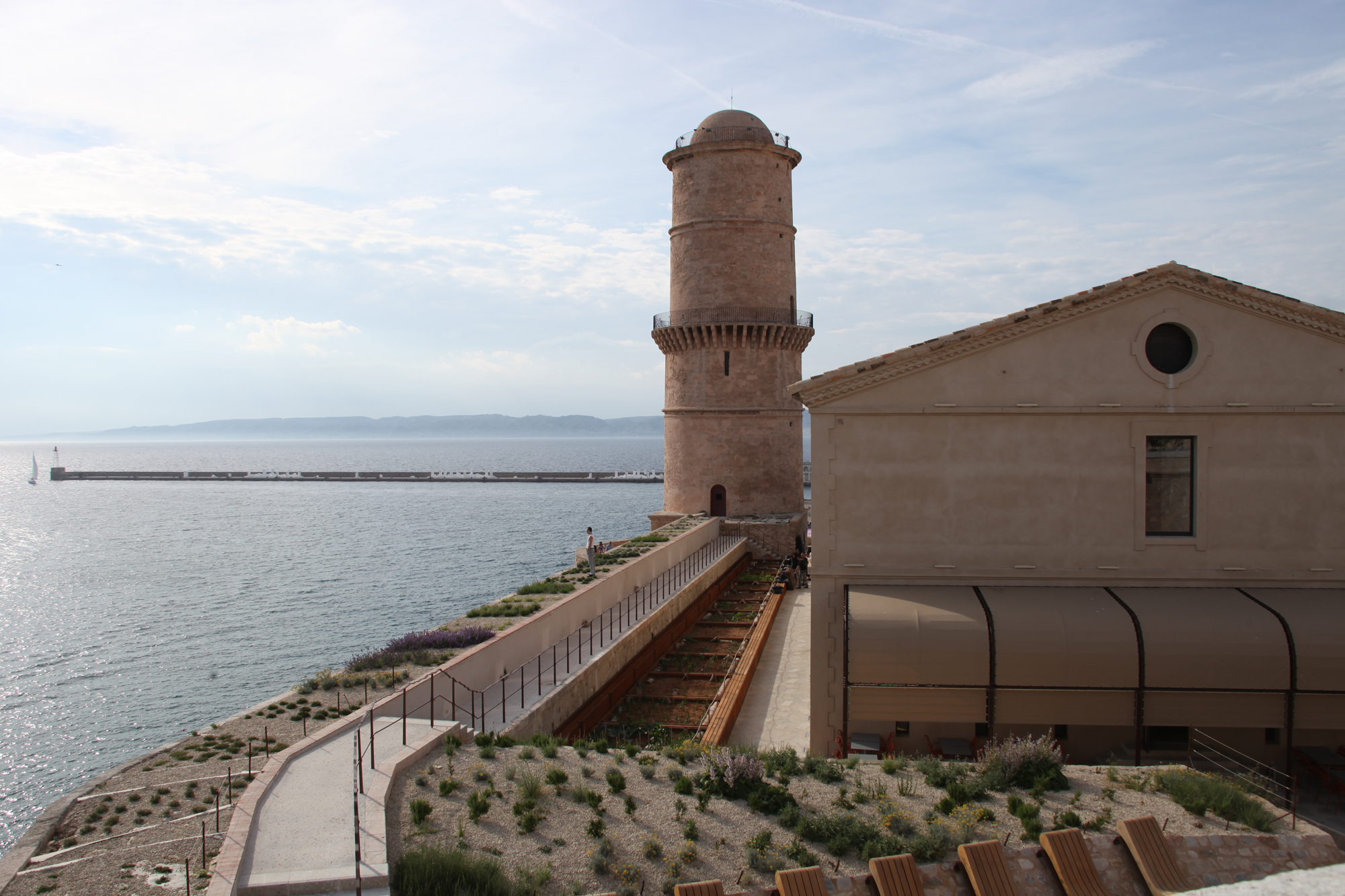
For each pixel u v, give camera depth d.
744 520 57.19
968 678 20.14
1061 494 21.73
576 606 30.27
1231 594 20.98
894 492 22.03
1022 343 21.67
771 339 57.12
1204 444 21.41
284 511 150.88
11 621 64.81
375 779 14.66
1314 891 6.40
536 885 12.05
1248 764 20.19
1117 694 19.98
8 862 13.32
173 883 12.27
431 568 89.25
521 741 18.05
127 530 123.69
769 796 14.78
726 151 56.50
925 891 12.33
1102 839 13.48
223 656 54.47
